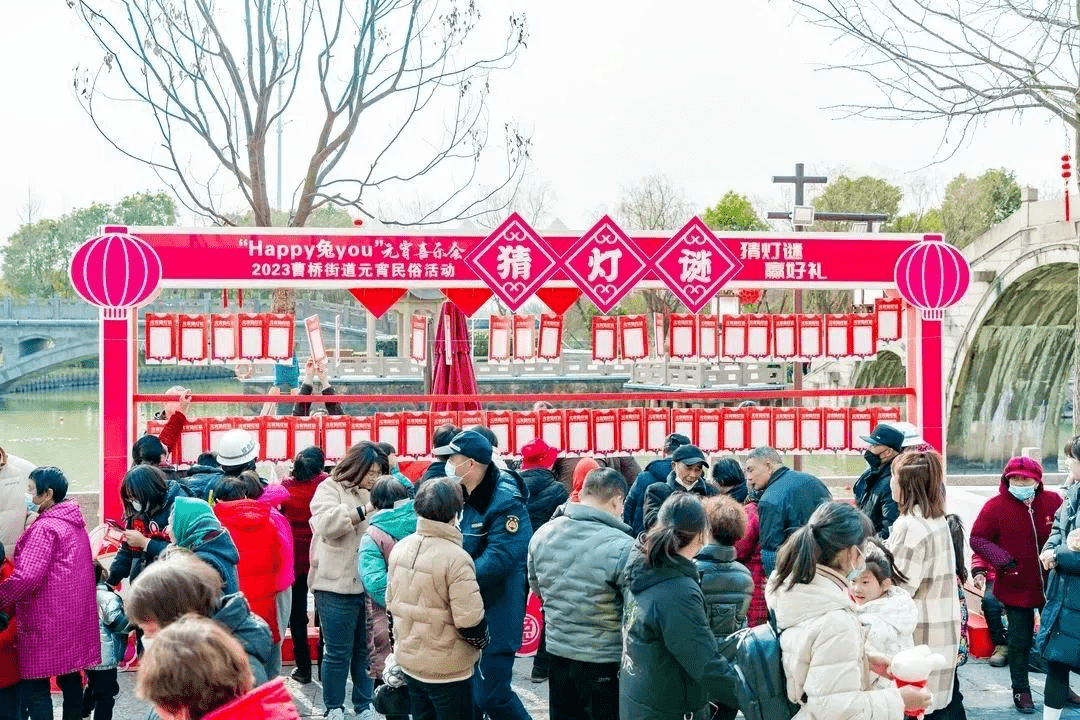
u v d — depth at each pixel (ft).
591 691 14.67
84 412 132.16
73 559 16.96
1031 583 19.99
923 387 27.02
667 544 12.23
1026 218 97.40
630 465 27.66
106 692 18.66
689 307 26.12
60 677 17.67
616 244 25.75
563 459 26.81
